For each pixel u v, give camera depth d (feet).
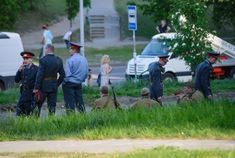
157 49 268.62
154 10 332.39
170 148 102.99
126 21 451.94
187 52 220.02
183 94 155.63
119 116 131.13
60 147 109.91
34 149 108.58
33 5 449.89
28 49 396.98
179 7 218.18
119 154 98.78
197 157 94.94
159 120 126.11
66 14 455.63
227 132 119.24
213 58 155.84
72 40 419.95
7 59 260.01
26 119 134.21
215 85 237.86
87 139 118.93
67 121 130.21
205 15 220.02
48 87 156.76
